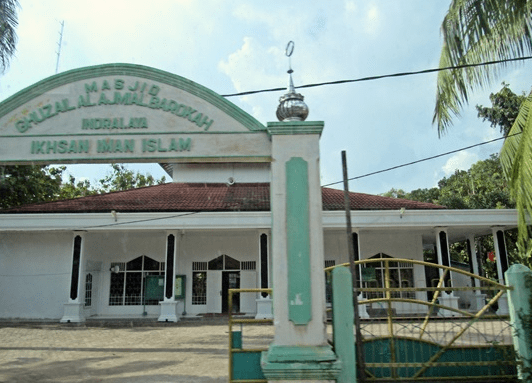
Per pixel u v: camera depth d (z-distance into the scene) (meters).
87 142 5.02
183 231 15.92
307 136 4.92
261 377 5.07
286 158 4.86
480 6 6.35
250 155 4.98
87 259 16.48
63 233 16.38
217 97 5.10
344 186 5.41
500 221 15.26
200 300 17.12
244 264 17.41
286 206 4.75
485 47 6.65
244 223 15.02
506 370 5.28
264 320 5.24
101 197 17.84
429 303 5.50
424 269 17.36
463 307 18.58
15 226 14.91
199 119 5.07
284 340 4.51
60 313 16.02
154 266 17.42
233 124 5.06
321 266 4.66
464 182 28.48
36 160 4.97
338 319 4.95
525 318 5.21
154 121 5.07
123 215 14.94
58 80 5.14
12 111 5.08
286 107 5.05
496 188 24.67
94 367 7.31
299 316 4.55
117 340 10.70
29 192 19.77
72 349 9.33
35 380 6.38
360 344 5.03
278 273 4.63
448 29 6.65
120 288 17.19
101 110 5.09
